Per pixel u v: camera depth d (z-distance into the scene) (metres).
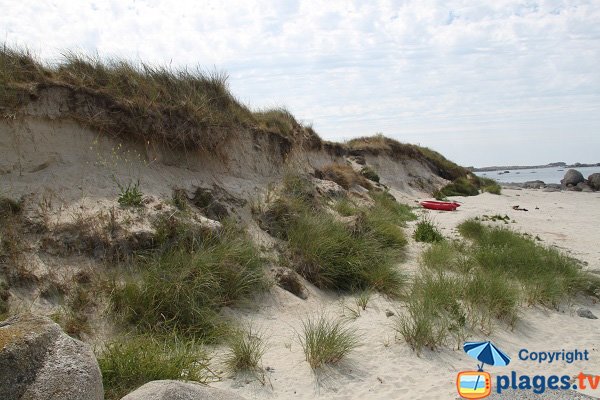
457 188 26.59
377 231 10.14
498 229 12.41
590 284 8.61
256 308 6.79
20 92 7.28
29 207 6.47
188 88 9.98
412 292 7.46
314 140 16.98
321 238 8.41
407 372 5.28
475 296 7.23
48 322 3.45
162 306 5.85
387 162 24.41
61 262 6.10
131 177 7.90
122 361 4.43
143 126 8.51
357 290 8.00
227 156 10.49
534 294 7.88
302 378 4.99
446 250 9.89
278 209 9.27
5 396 2.98
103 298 5.84
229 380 4.83
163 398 3.20
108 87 8.34
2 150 6.99
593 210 21.73
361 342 5.96
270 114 14.22
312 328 5.89
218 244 7.25
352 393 4.79
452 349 5.94
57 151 7.50
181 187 8.54
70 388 3.11
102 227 6.57
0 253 5.77
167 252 6.74
